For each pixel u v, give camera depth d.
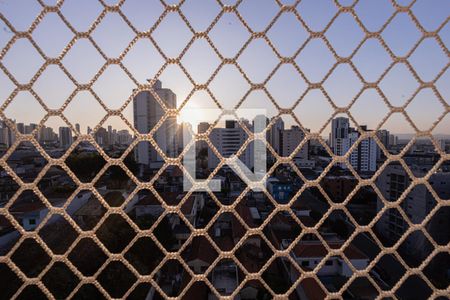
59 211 1.72
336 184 30.47
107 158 1.79
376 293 13.28
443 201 1.98
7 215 1.62
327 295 1.94
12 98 1.65
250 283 12.31
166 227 17.86
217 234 19.05
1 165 1.61
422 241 18.22
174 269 14.70
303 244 15.29
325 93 1.98
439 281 16.11
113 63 1.77
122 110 1.80
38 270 9.52
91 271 11.42
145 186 1.84
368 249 20.59
